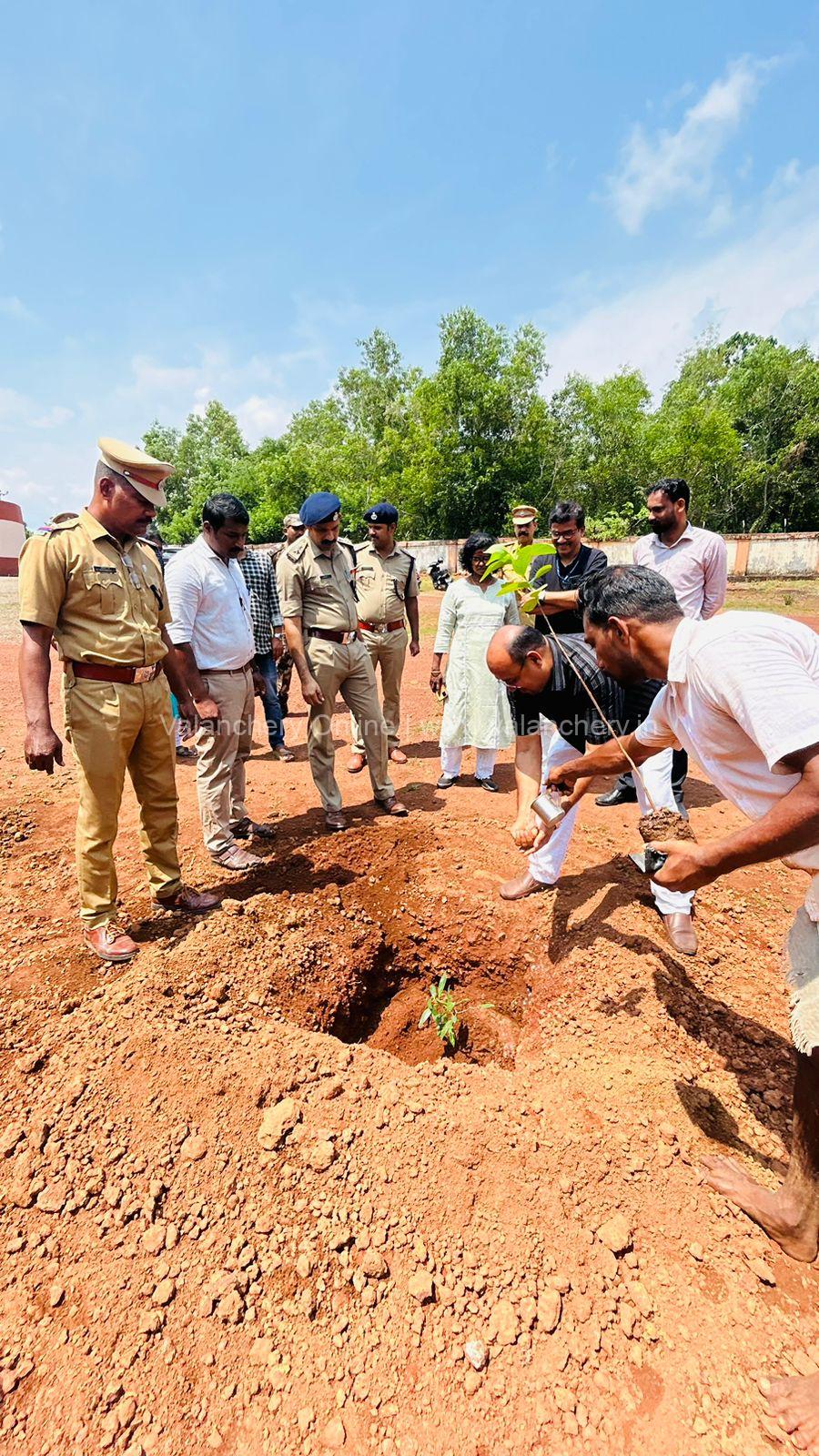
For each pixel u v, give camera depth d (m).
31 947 2.93
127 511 2.57
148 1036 2.24
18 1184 1.88
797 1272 1.74
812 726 1.32
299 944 3.03
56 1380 1.49
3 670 9.85
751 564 19.25
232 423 52.12
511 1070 2.77
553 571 4.23
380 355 43.47
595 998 2.68
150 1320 1.58
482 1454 1.37
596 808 4.63
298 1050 2.29
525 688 2.75
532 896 3.43
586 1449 1.38
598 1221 1.79
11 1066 2.24
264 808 4.67
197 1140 1.95
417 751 6.15
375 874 3.79
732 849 1.51
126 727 2.70
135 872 3.71
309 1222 1.79
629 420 32.84
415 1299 1.62
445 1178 1.87
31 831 4.26
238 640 3.50
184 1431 1.41
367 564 5.26
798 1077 1.65
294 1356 1.52
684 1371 1.50
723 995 2.72
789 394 30.83
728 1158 2.00
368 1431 1.41
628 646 1.83
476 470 31.36
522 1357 1.52
